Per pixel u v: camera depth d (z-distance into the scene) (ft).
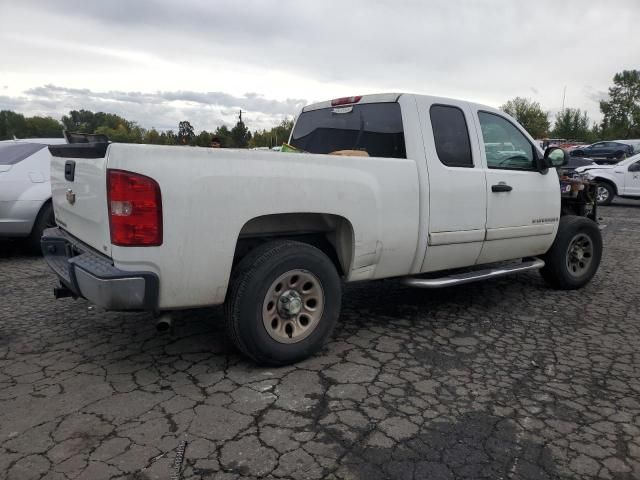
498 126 16.21
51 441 8.69
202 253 10.23
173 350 12.60
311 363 12.01
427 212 13.70
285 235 12.52
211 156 10.21
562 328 14.80
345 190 12.02
